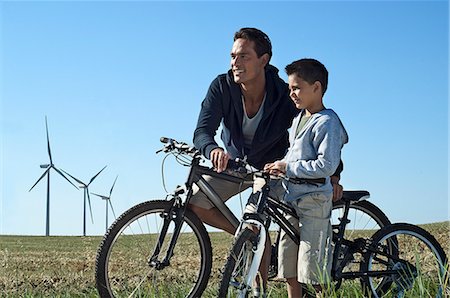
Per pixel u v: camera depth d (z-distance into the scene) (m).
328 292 4.55
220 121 5.10
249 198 4.60
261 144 5.08
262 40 4.95
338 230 5.09
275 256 4.84
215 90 5.08
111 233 4.49
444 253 5.23
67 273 8.46
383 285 5.24
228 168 4.50
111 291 4.50
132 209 4.54
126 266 5.55
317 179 4.61
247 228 4.31
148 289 5.00
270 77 5.10
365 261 5.08
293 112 5.11
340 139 4.62
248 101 5.06
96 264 4.46
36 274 8.31
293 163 4.51
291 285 4.80
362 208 5.43
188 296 4.75
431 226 10.84
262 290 4.35
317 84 4.66
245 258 4.32
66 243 13.86
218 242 11.74
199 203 4.79
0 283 7.57
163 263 4.61
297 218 4.77
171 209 4.62
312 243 4.62
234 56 4.95
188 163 4.71
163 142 4.73
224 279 4.14
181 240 6.38
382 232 5.13
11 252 11.11
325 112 4.64
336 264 4.95
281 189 4.84
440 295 4.83
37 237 16.06
